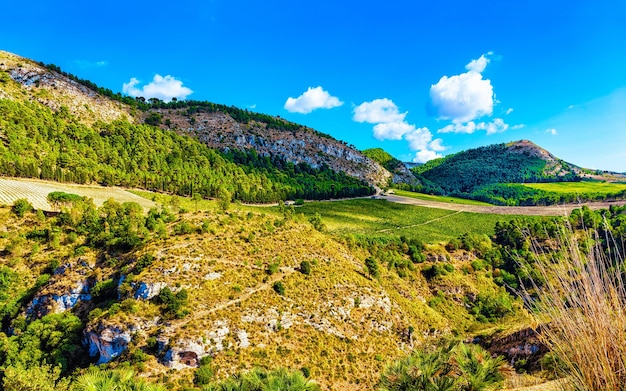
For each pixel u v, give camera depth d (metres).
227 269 53.12
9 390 23.44
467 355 11.78
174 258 51.22
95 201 88.50
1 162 90.38
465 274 85.31
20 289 53.06
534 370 21.23
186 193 130.00
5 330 48.78
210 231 61.34
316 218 99.31
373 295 60.53
